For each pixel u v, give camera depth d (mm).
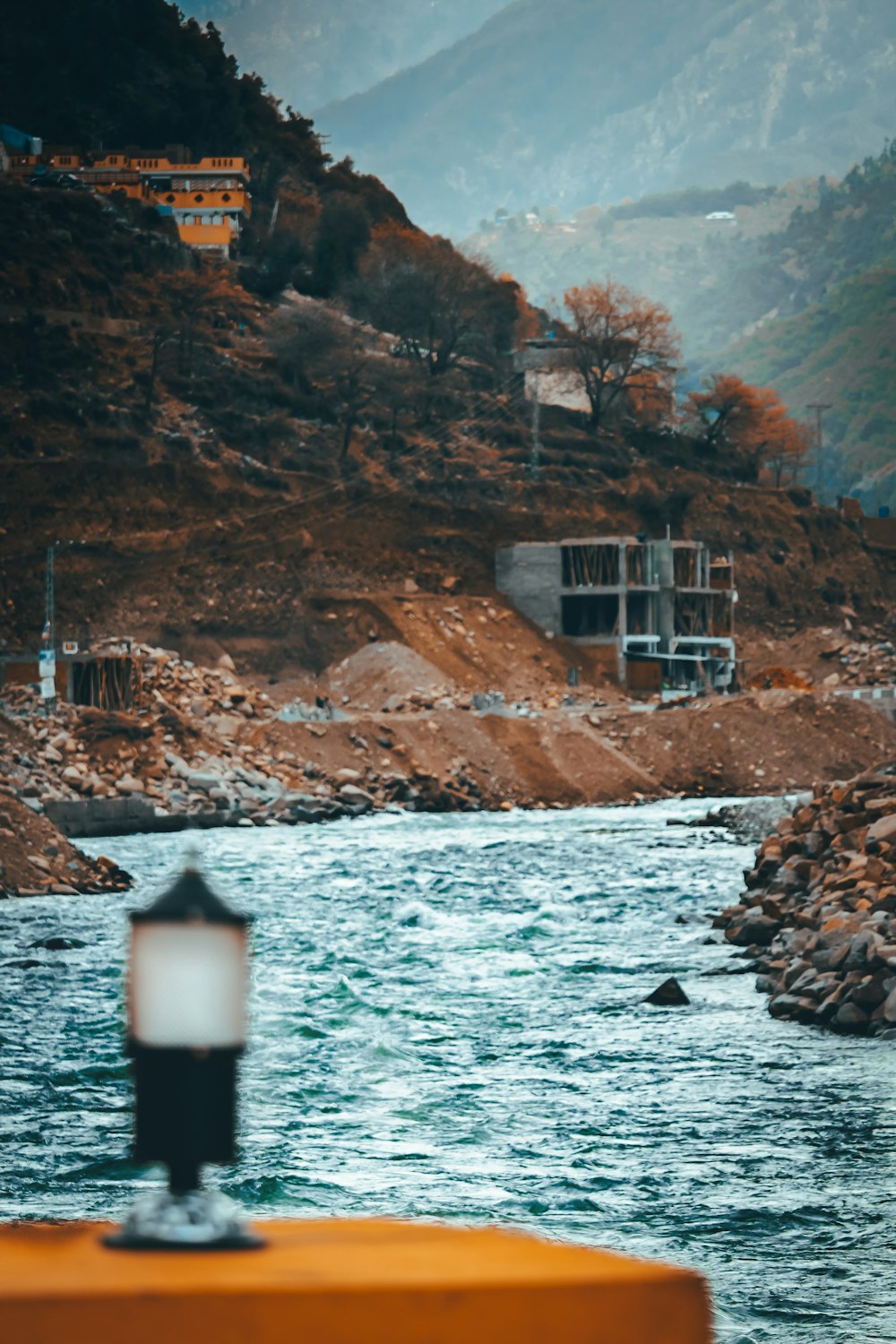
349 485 138125
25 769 85188
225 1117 2746
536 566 134250
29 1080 23516
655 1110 21469
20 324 142625
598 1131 20297
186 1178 2764
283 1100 22297
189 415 142500
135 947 2768
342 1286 2523
